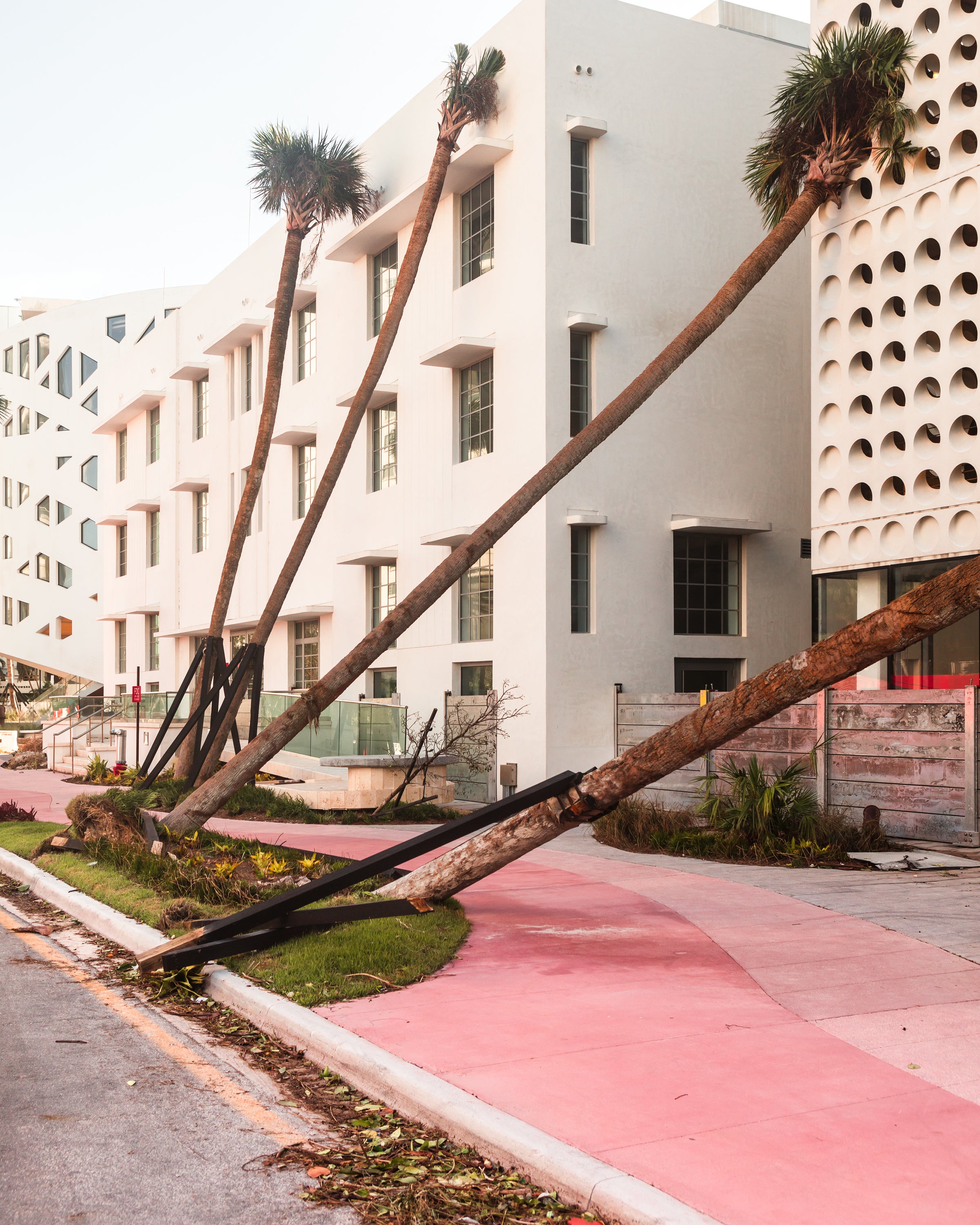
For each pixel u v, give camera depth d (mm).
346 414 26344
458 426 22078
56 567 61062
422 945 7859
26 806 19969
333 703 20812
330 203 21172
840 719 15172
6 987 7535
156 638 39469
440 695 22031
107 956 8562
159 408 39531
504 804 8062
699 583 21000
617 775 8156
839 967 7496
